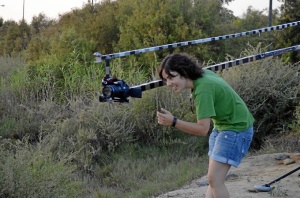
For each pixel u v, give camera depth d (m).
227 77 11.27
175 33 17.17
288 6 19.41
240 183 6.95
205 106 4.48
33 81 13.04
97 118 10.55
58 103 12.17
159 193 7.71
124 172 9.47
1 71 15.57
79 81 12.50
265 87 11.20
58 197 6.79
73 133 10.45
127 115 10.80
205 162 9.41
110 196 8.33
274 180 6.68
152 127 10.73
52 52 17.11
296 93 11.32
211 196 4.96
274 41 18.94
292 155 8.38
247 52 12.20
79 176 9.41
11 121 11.55
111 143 10.31
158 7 17.59
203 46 17.25
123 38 17.84
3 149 7.37
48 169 7.03
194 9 17.70
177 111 10.69
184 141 10.62
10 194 6.35
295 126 10.48
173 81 4.57
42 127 10.66
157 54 16.80
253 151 10.08
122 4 19.05
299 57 17.86
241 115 4.68
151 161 9.98
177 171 8.84
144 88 4.82
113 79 4.72
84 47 16.92
